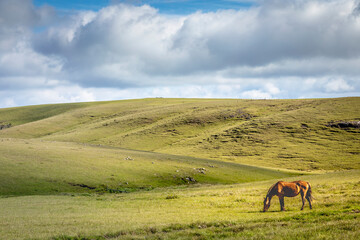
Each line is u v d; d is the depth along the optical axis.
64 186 42.19
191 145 101.62
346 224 14.38
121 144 109.00
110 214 23.22
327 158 79.44
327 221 15.82
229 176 56.62
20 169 45.53
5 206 28.48
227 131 110.56
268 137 100.19
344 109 115.25
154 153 74.38
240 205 24.61
